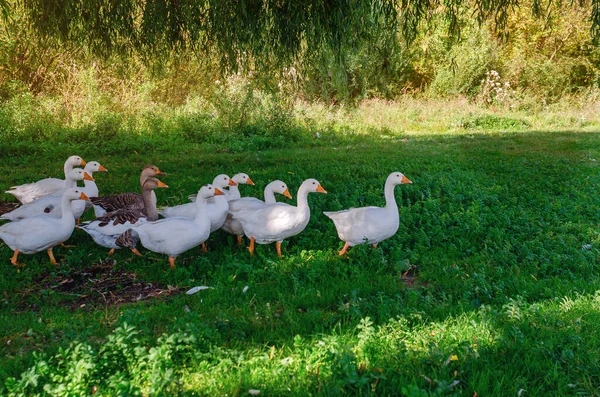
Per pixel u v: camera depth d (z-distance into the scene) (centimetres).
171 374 330
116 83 1675
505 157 1326
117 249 641
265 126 1616
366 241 612
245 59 880
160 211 684
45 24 874
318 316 444
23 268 580
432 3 861
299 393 326
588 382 349
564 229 726
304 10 764
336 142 1591
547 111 2302
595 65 2655
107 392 334
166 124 1543
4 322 446
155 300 503
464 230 703
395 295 493
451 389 334
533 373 361
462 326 426
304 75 886
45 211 664
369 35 864
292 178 1030
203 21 837
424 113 2117
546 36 2628
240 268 559
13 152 1251
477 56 2439
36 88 1662
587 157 1348
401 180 610
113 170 1104
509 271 570
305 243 659
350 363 336
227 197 753
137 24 988
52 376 341
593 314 448
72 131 1390
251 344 399
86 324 448
